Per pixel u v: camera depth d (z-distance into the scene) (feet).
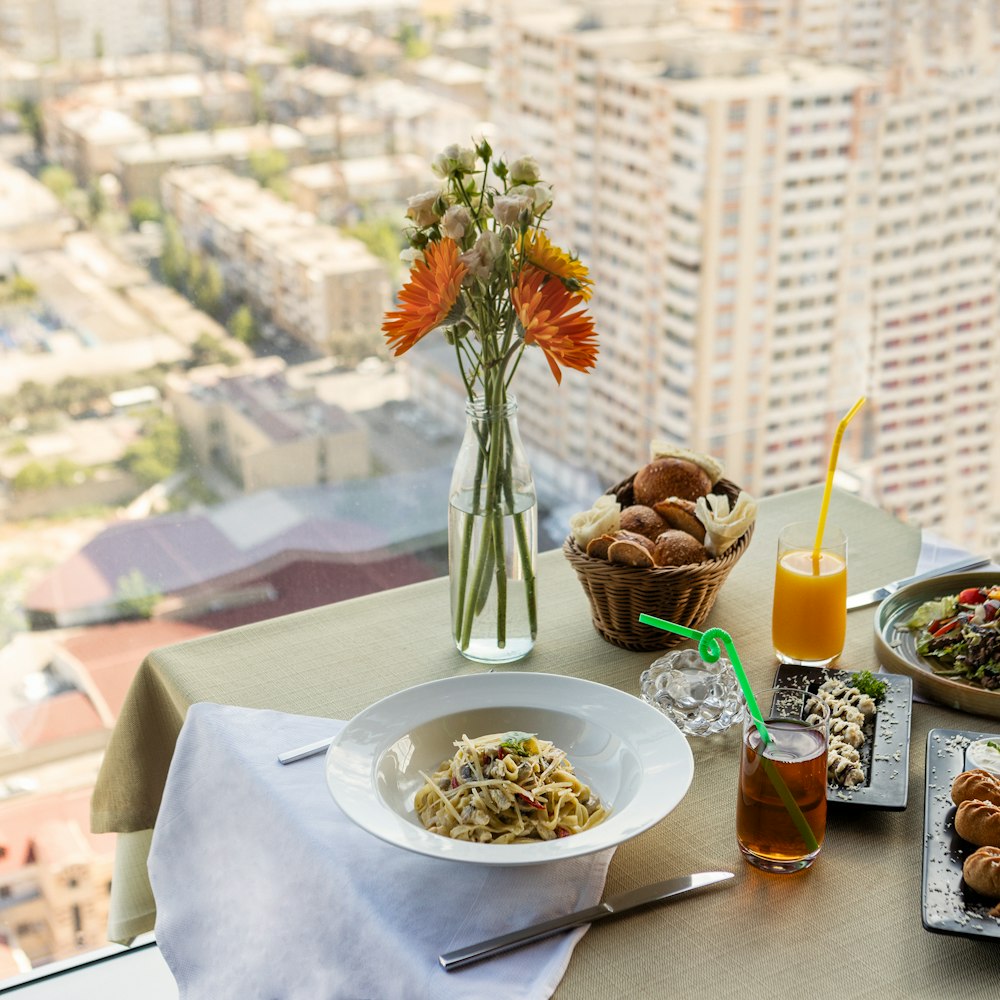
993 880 2.73
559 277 3.58
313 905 3.06
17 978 5.61
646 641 3.99
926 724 3.57
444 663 4.00
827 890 2.92
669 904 2.89
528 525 3.87
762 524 4.96
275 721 3.65
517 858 2.76
